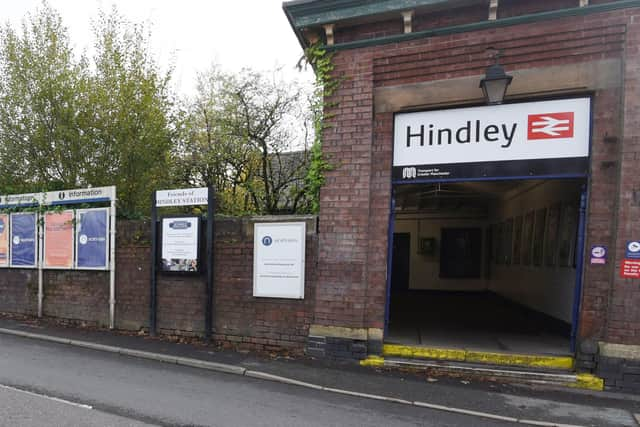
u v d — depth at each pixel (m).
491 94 5.25
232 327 6.81
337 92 6.24
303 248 6.37
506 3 5.55
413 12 5.81
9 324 8.27
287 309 6.48
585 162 5.35
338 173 6.18
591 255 5.23
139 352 6.42
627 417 4.33
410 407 4.54
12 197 8.99
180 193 7.18
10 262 9.06
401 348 6.00
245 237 6.75
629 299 5.00
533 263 8.92
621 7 5.06
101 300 8.04
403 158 6.08
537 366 5.55
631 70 5.02
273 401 4.65
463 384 5.21
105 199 7.96
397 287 14.54
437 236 14.22
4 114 9.48
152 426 3.95
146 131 9.52
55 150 9.55
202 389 5.01
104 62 9.54
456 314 9.33
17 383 5.09
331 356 6.07
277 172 13.05
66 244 8.35
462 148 5.83
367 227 6.03
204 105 12.66
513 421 4.23
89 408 4.34
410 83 5.99
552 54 5.38
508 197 11.18
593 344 5.22
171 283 7.32
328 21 6.08
